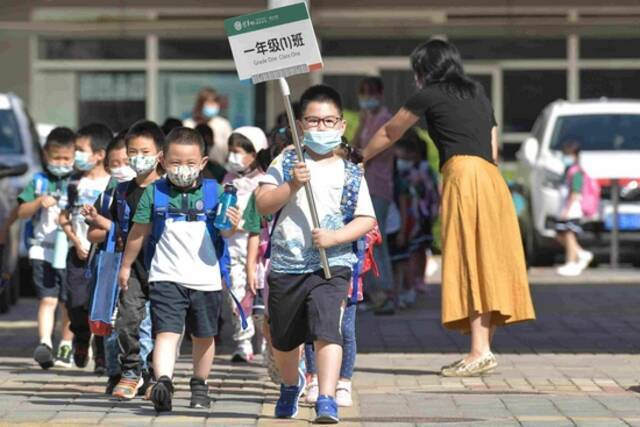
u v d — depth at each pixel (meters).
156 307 21.14
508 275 26.75
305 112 20.08
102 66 67.12
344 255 20.06
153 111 67.25
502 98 66.88
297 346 20.45
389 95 66.69
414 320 37.16
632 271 52.09
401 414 21.42
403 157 42.16
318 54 20.61
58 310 33.34
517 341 32.28
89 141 26.22
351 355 22.47
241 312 21.53
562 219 51.38
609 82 66.88
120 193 22.83
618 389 24.47
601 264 55.75
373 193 37.78
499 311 26.39
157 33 66.94
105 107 67.25
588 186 51.50
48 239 27.70
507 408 21.98
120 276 21.86
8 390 24.25
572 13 66.56
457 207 26.73
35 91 66.88
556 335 33.44
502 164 65.88
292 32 20.62
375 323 36.47
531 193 53.88
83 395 23.62
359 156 21.78
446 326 27.09
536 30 66.62
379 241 23.28
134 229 21.42
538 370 27.23
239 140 27.94
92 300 23.20
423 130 55.69
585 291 44.78
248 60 20.78
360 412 21.64
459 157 26.92
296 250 19.97
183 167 20.98
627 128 54.62
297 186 19.72
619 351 30.39
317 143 19.94
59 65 66.94
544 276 50.31
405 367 27.88
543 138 54.69
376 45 66.69
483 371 26.47
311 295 19.89
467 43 66.88
